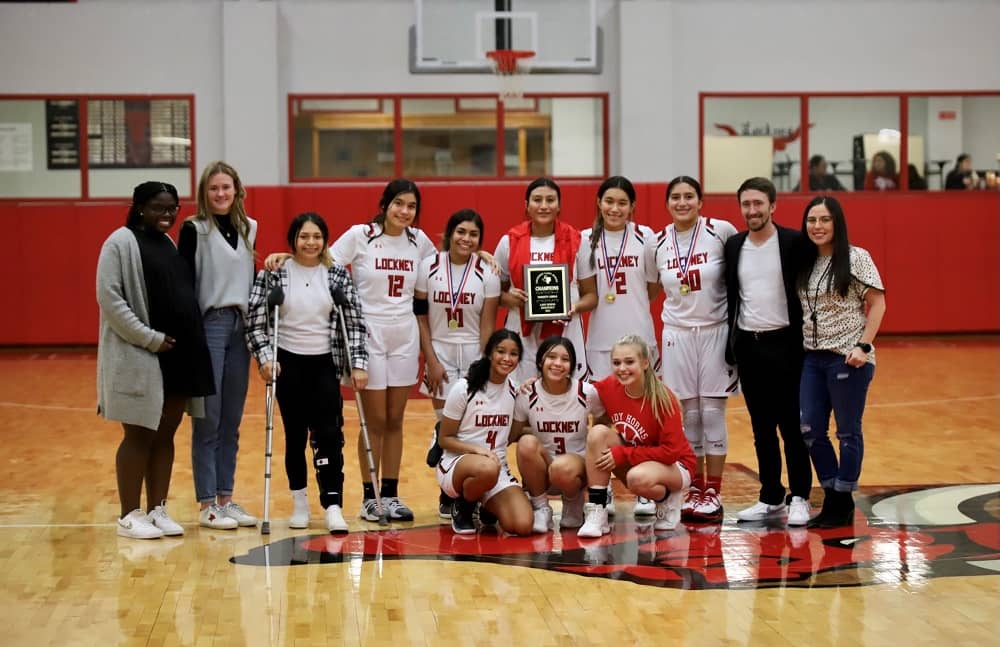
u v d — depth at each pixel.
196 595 4.82
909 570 5.14
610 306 6.42
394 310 6.38
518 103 15.80
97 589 4.92
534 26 15.14
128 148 15.65
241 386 6.20
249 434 9.29
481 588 4.92
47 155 15.62
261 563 5.36
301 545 5.72
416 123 15.75
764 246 6.08
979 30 16.12
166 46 15.57
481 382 6.00
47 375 13.16
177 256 5.86
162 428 5.93
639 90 15.65
